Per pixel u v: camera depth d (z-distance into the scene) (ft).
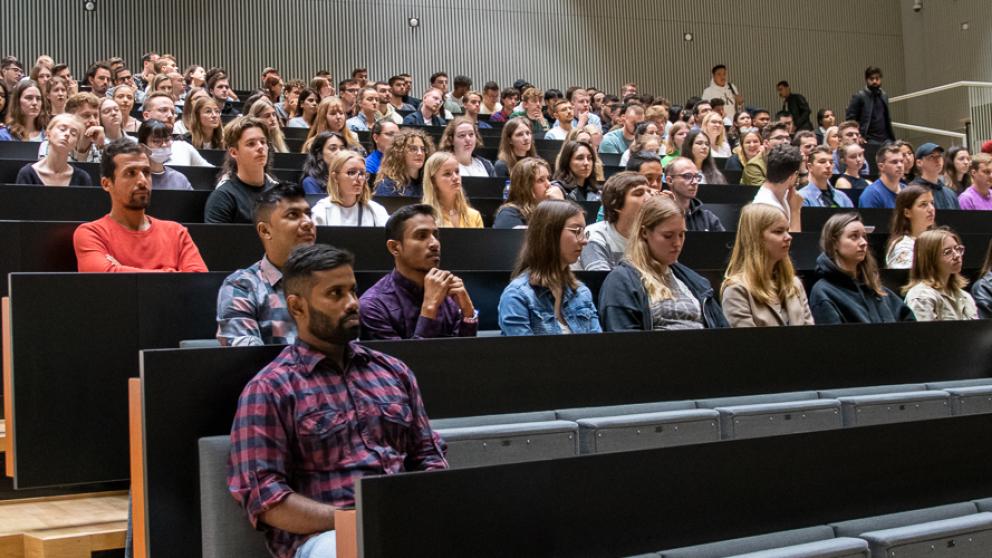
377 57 37.40
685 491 6.77
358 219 13.37
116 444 8.68
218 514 6.78
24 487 8.35
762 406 9.04
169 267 10.62
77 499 9.53
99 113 17.66
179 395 7.12
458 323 9.19
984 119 36.60
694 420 8.57
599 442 8.05
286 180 16.48
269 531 6.70
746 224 11.21
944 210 18.02
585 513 6.39
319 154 15.70
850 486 7.43
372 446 6.89
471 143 17.92
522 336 8.53
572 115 26.21
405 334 9.27
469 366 8.28
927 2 42.22
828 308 11.76
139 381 7.23
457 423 8.03
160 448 7.04
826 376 10.12
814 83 42.42
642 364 9.07
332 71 36.86
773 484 7.11
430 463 7.14
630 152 21.68
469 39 38.55
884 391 10.34
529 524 6.19
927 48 42.27
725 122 31.78
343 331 6.88
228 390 7.25
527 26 39.27
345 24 37.06
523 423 8.11
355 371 7.08
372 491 5.75
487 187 17.08
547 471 6.31
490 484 6.10
